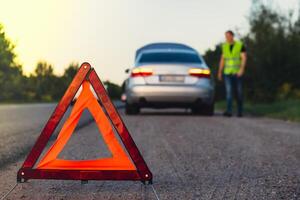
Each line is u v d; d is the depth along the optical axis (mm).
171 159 6770
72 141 8555
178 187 5105
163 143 8305
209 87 14367
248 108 19078
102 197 4660
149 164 6395
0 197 4637
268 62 22953
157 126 11086
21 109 21172
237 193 4859
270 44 22906
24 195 4719
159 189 5008
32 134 9695
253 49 23188
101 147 7867
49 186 5102
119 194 4785
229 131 10125
